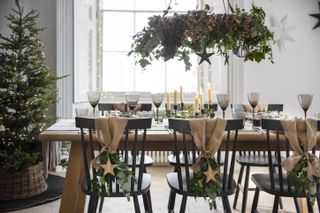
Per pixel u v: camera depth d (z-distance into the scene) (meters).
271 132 2.02
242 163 2.49
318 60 4.24
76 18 3.92
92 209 1.91
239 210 2.69
